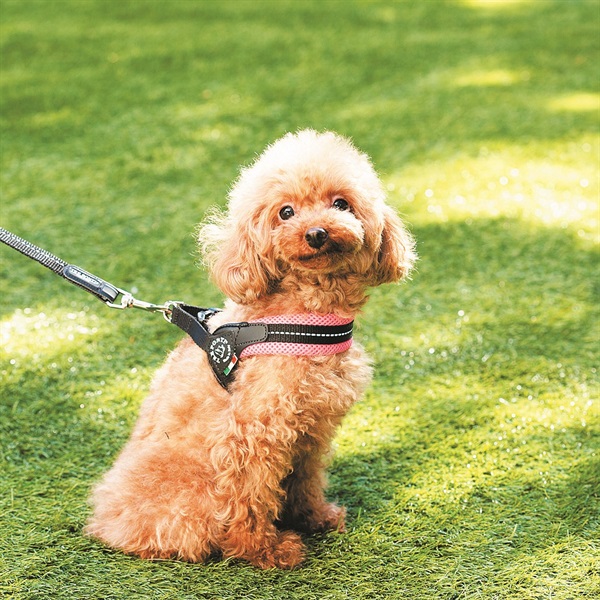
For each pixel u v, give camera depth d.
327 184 1.41
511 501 1.55
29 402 1.73
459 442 1.66
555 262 2.12
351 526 1.52
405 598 1.41
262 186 1.42
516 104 3.30
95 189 2.50
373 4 5.09
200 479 1.44
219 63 3.76
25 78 3.49
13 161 2.70
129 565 1.44
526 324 1.93
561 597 1.40
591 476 1.57
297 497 1.52
